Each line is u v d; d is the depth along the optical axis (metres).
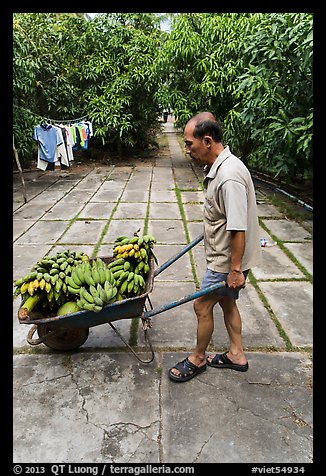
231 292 2.06
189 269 3.67
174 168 8.42
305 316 2.90
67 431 1.93
